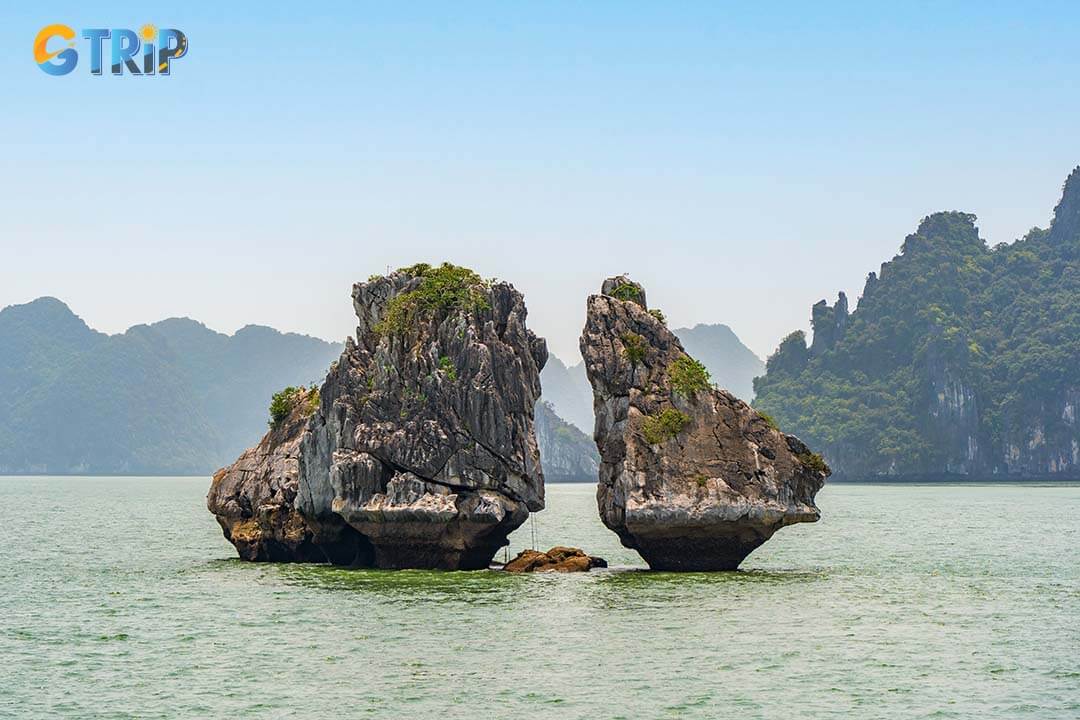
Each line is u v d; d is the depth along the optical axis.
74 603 75.69
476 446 84.94
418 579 81.62
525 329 90.88
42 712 49.97
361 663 57.44
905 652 59.72
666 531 82.56
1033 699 51.53
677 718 48.94
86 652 60.47
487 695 52.00
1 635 64.81
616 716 49.19
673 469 82.44
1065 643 62.00
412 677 54.84
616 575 83.44
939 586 82.25
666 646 60.56
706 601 73.00
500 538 87.12
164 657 59.19
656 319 87.31
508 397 86.75
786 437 85.19
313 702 51.12
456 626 65.31
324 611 70.12
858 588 80.25
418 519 83.81
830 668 56.47
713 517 81.62
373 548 89.50
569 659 57.94
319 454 89.19
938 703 50.97
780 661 57.69
